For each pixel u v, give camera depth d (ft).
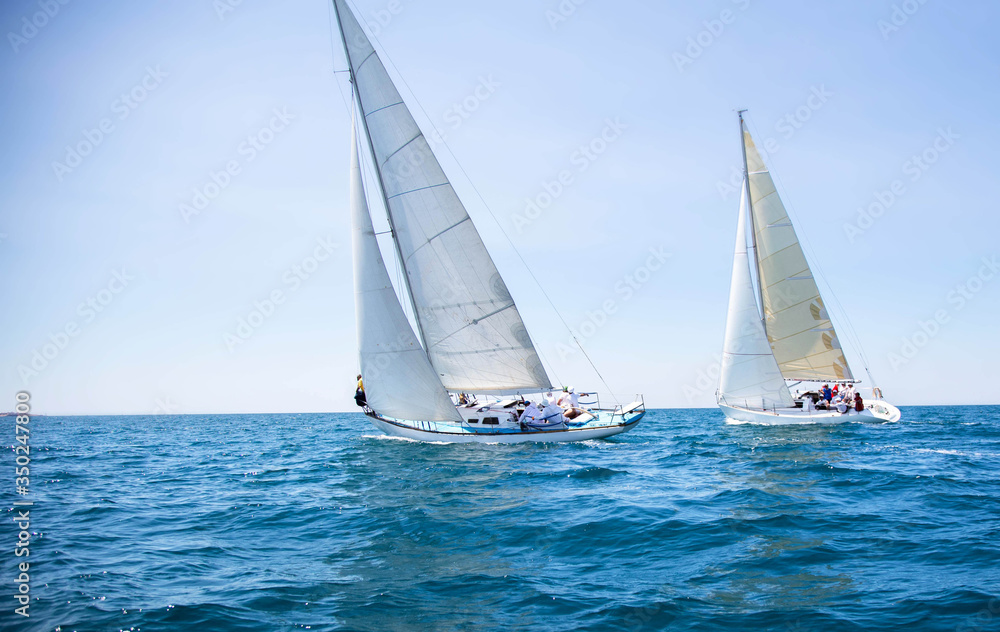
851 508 37.40
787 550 29.25
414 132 73.97
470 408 81.46
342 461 65.16
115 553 30.86
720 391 96.99
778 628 20.71
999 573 25.14
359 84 75.41
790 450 66.85
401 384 74.95
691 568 27.14
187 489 50.90
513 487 46.91
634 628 20.98
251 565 28.68
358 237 74.18
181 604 23.38
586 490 44.91
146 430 163.43
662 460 61.31
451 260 76.18
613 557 28.91
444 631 20.98
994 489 42.75
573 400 84.58
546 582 25.66
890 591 23.67
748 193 96.32
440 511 38.78
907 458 59.57
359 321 75.36
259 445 96.07
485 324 77.30
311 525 36.40
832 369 99.14
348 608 23.08
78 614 22.40
